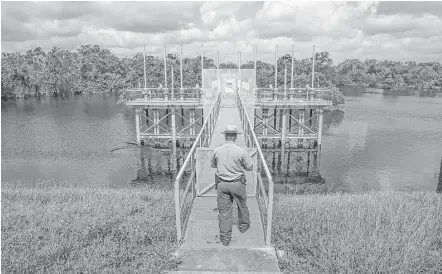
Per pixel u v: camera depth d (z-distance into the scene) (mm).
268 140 32938
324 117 49312
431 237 6293
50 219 7523
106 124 42281
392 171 22578
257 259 5266
